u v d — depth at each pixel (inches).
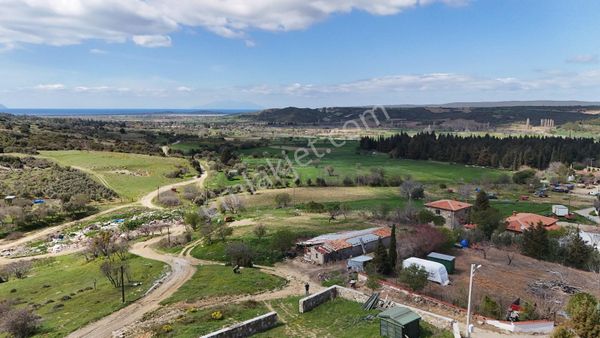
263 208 4296.3
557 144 7687.0
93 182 5378.9
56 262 3058.6
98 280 2269.9
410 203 3880.4
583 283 2017.7
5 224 4035.4
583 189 5733.3
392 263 2105.1
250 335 1238.3
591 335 1147.9
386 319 1157.1
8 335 1497.3
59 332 1477.6
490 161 7268.7
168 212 4448.8
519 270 2208.4
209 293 1804.9
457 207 3447.3
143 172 6220.5
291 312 1461.6
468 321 1247.5
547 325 1318.9
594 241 2768.2
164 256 2785.4
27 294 2174.0
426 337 1160.8
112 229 3848.4
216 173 6181.1
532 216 3408.0
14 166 5457.7
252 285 1925.4
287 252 2623.0
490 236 2893.7
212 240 2982.3
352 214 3727.9
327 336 1213.1
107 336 1417.3
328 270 2267.5
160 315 1557.6
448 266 2140.7
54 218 4325.8
